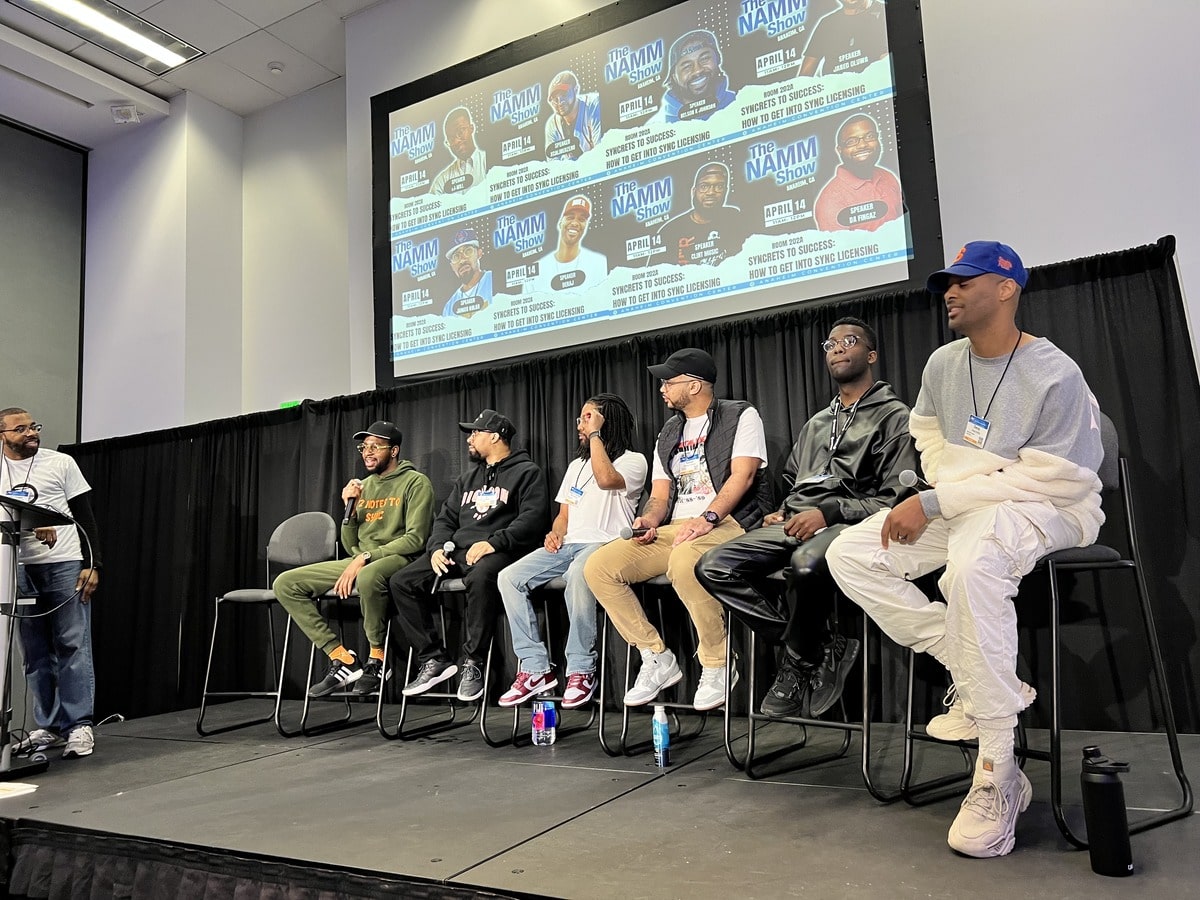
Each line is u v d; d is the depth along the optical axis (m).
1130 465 2.49
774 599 2.29
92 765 2.75
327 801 2.10
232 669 4.23
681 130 3.55
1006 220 2.95
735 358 3.13
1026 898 1.29
